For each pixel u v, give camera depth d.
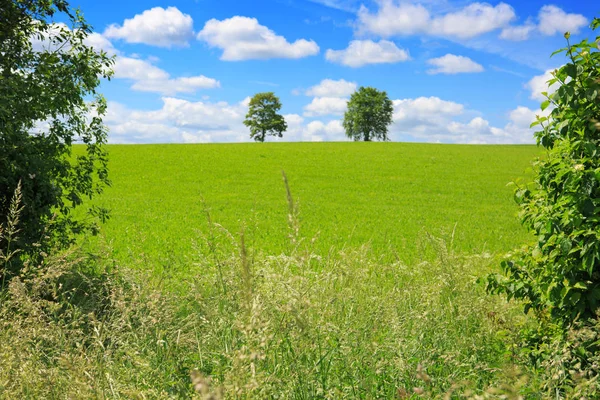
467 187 33.91
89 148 9.46
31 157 7.91
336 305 4.97
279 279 4.07
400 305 5.68
